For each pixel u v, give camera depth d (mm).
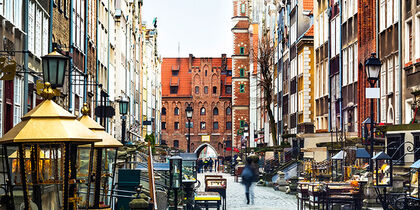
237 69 126000
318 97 55281
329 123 49906
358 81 40500
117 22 54125
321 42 54312
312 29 58531
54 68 12539
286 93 71250
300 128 56938
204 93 135875
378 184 20203
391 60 34719
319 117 54594
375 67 22328
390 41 34906
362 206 22547
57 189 13281
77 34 32875
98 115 29953
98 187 14141
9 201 10922
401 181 22109
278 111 77750
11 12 19484
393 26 34156
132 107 67438
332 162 33844
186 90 136375
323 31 53562
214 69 136625
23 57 21188
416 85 30625
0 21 18125
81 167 15844
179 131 135750
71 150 11055
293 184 39719
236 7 126875
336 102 47875
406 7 32219
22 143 9422
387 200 21266
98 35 41312
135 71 70000
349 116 43688
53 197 14375
